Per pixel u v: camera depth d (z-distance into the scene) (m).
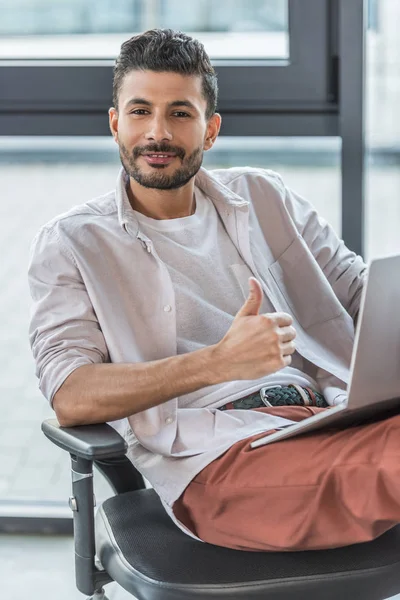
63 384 1.96
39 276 2.12
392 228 3.29
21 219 4.86
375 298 1.65
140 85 2.09
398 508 1.73
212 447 1.97
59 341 2.03
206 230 2.24
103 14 2.81
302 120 2.78
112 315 2.07
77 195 4.51
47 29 2.82
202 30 2.83
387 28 3.00
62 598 2.68
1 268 4.80
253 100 2.79
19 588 2.73
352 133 2.74
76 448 1.80
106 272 2.10
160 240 2.17
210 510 1.89
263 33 2.80
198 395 2.11
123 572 1.82
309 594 1.75
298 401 2.14
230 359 1.87
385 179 3.24
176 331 2.13
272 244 2.33
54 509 3.07
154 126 2.08
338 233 2.81
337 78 2.76
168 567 1.79
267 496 1.83
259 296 1.87
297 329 2.27
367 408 1.76
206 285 2.18
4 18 2.81
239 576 1.76
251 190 2.35
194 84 2.12
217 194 2.27
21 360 4.23
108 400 1.92
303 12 2.74
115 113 2.20
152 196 2.18
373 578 1.78
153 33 2.14
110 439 1.82
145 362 1.97
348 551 1.84
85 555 1.88
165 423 2.02
